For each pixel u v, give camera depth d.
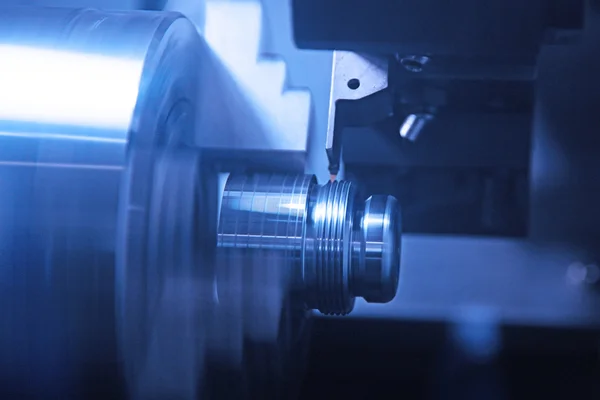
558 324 0.96
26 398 0.67
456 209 0.94
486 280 0.99
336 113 0.83
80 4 0.93
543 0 0.68
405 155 0.91
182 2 0.90
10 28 0.72
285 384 0.84
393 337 0.98
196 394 0.78
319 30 0.71
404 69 0.83
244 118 0.86
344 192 0.80
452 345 0.97
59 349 0.64
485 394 0.94
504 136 0.89
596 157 1.01
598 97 1.01
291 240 0.77
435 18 0.69
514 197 0.94
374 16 0.70
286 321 0.81
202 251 0.78
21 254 0.63
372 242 0.76
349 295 0.78
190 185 0.77
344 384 0.98
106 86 0.66
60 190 0.63
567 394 0.94
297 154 0.85
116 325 0.63
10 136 0.65
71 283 0.63
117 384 0.66
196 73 0.85
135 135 0.65
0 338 0.64
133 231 0.65
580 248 0.99
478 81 0.83
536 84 0.90
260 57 0.88
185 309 0.76
